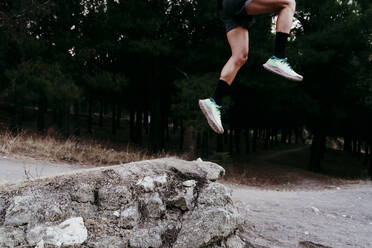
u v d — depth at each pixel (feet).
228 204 11.36
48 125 77.77
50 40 47.16
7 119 71.05
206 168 12.59
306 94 61.11
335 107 64.34
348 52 57.57
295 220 17.13
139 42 44.16
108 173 10.64
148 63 52.70
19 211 8.62
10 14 44.24
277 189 41.86
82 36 47.60
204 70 49.34
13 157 26.53
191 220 10.32
